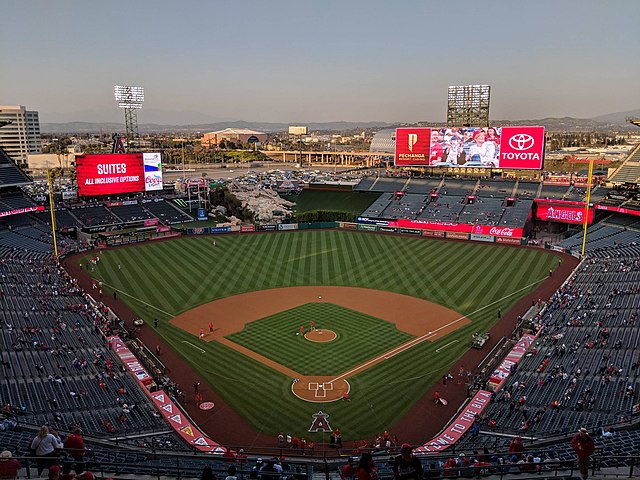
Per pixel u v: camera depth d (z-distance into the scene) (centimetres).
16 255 7319
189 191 11544
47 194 10825
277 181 15075
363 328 5303
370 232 9950
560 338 4672
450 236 9344
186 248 8638
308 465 2255
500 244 8744
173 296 6284
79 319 5225
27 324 4903
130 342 4859
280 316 5647
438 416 3700
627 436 2581
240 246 8844
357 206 11312
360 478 1370
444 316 5631
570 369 4075
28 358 4216
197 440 3388
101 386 3919
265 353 4731
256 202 12319
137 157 10494
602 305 5253
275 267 7619
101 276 7006
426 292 6444
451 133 10444
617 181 8812
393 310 5828
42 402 3550
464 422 3578
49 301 5622
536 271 7131
